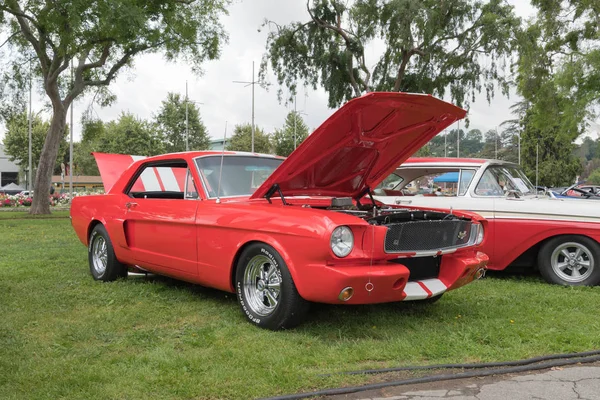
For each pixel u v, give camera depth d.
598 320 4.67
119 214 5.88
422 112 4.45
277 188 4.68
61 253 8.50
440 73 25.30
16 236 11.55
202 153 5.23
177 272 5.20
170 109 54.50
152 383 3.15
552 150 66.12
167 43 20.81
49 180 21.34
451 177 7.08
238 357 3.59
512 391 3.10
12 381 3.14
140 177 5.98
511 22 23.48
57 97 20.77
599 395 3.04
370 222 4.19
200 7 21.80
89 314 4.76
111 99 23.67
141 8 18.89
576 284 6.23
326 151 4.48
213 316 4.70
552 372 3.43
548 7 24.45
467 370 3.43
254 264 4.43
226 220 4.54
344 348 3.82
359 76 27.30
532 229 6.43
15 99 21.23
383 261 4.04
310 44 26.16
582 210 6.19
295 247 3.99
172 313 4.78
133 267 6.09
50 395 2.96
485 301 5.39
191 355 3.64
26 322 4.46
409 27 23.27
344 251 3.83
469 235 4.69
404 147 5.07
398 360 3.62
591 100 21.86
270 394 3.03
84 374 3.26
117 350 3.79
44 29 18.50
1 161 72.94
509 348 3.85
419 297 4.19
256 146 56.62
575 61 22.66
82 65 20.95
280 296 4.12
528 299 5.51
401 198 7.22
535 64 24.11
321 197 4.95
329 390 3.05
